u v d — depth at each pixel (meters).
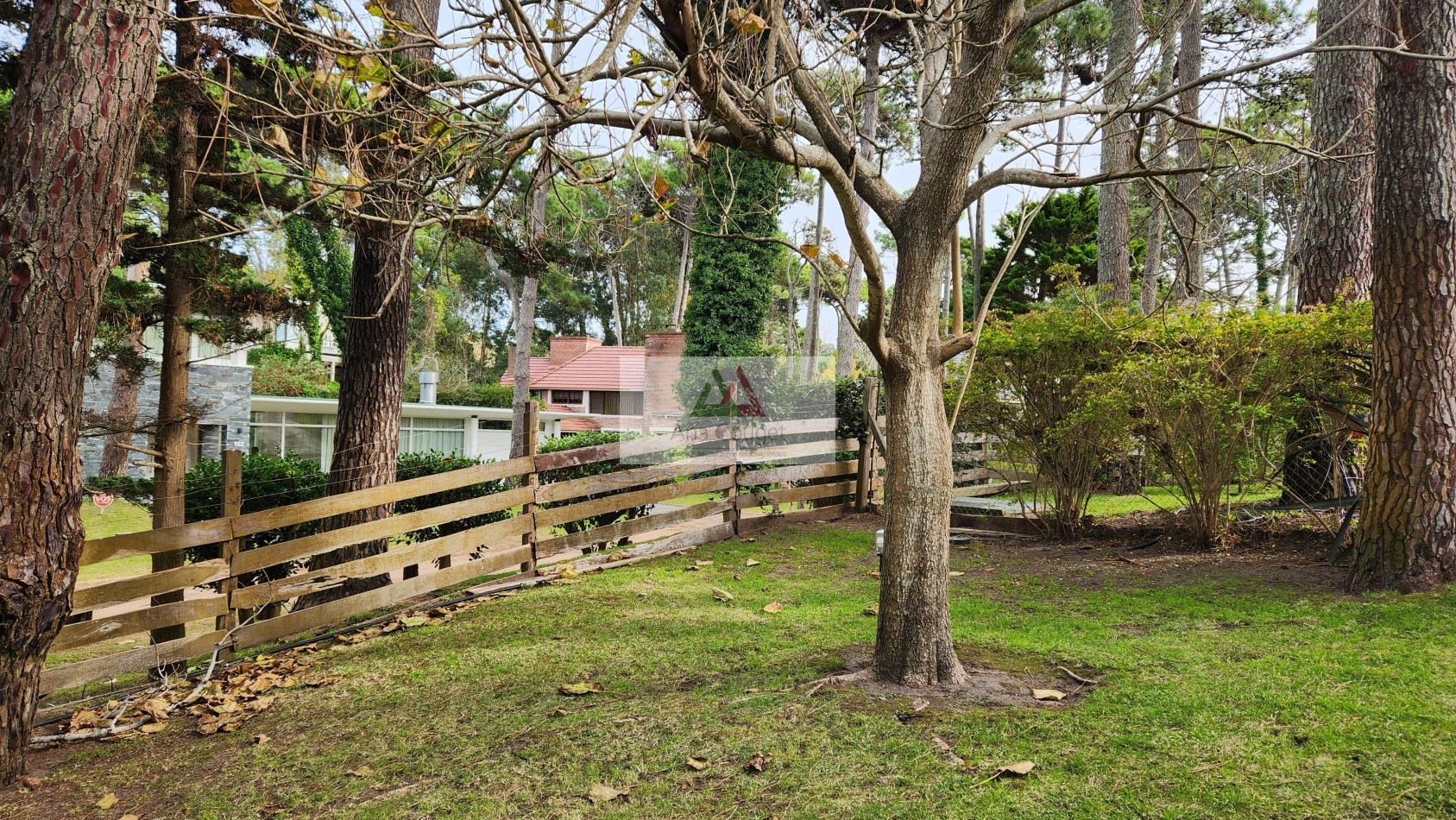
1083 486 7.06
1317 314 5.46
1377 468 4.50
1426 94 4.36
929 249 3.47
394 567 5.57
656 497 7.38
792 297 31.31
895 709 3.21
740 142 2.87
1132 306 7.08
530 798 2.80
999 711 3.13
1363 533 4.56
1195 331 5.78
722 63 2.63
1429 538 4.31
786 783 2.72
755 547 7.42
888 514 3.58
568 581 6.32
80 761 3.50
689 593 5.77
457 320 39.47
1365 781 2.38
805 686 3.55
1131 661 3.62
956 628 4.44
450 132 3.18
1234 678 3.27
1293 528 6.25
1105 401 6.11
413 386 30.81
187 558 7.17
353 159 2.90
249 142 3.08
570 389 24.28
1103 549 6.52
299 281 27.53
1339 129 7.06
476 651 4.61
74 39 2.95
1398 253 4.43
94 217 3.05
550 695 3.79
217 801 3.01
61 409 3.08
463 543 5.97
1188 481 6.20
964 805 2.47
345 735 3.54
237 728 3.75
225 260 5.64
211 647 4.74
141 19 3.09
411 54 4.59
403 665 4.46
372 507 5.44
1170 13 3.47
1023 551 6.78
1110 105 3.57
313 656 4.88
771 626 4.77
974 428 7.66
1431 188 4.34
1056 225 19.08
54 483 3.10
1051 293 19.50
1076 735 2.87
